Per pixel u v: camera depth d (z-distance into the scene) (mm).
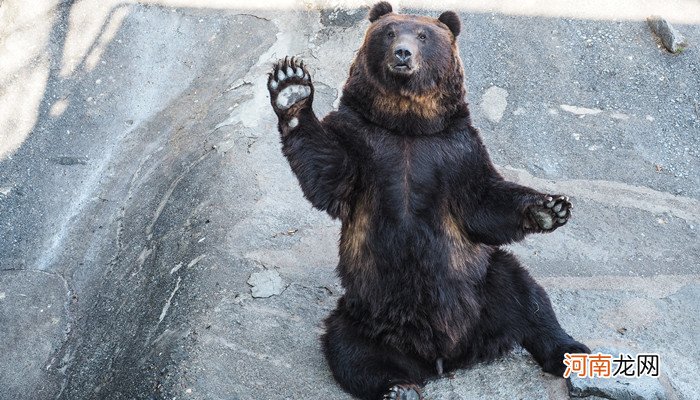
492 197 6402
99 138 11117
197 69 11633
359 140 6398
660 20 10961
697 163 9734
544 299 6746
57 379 8477
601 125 10109
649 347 7211
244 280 7754
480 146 6539
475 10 11375
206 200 8883
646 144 9914
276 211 8625
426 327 6473
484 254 6707
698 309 7840
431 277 6398
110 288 9141
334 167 6191
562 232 8789
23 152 10984
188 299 7602
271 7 11883
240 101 10430
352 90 6559
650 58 10797
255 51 11289
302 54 10906
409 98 6340
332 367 6551
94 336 8664
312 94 6109
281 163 9258
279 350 7020
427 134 6457
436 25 6656
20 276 9719
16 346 8930
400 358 6605
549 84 10570
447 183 6457
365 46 6543
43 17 12195
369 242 6410
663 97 10406
